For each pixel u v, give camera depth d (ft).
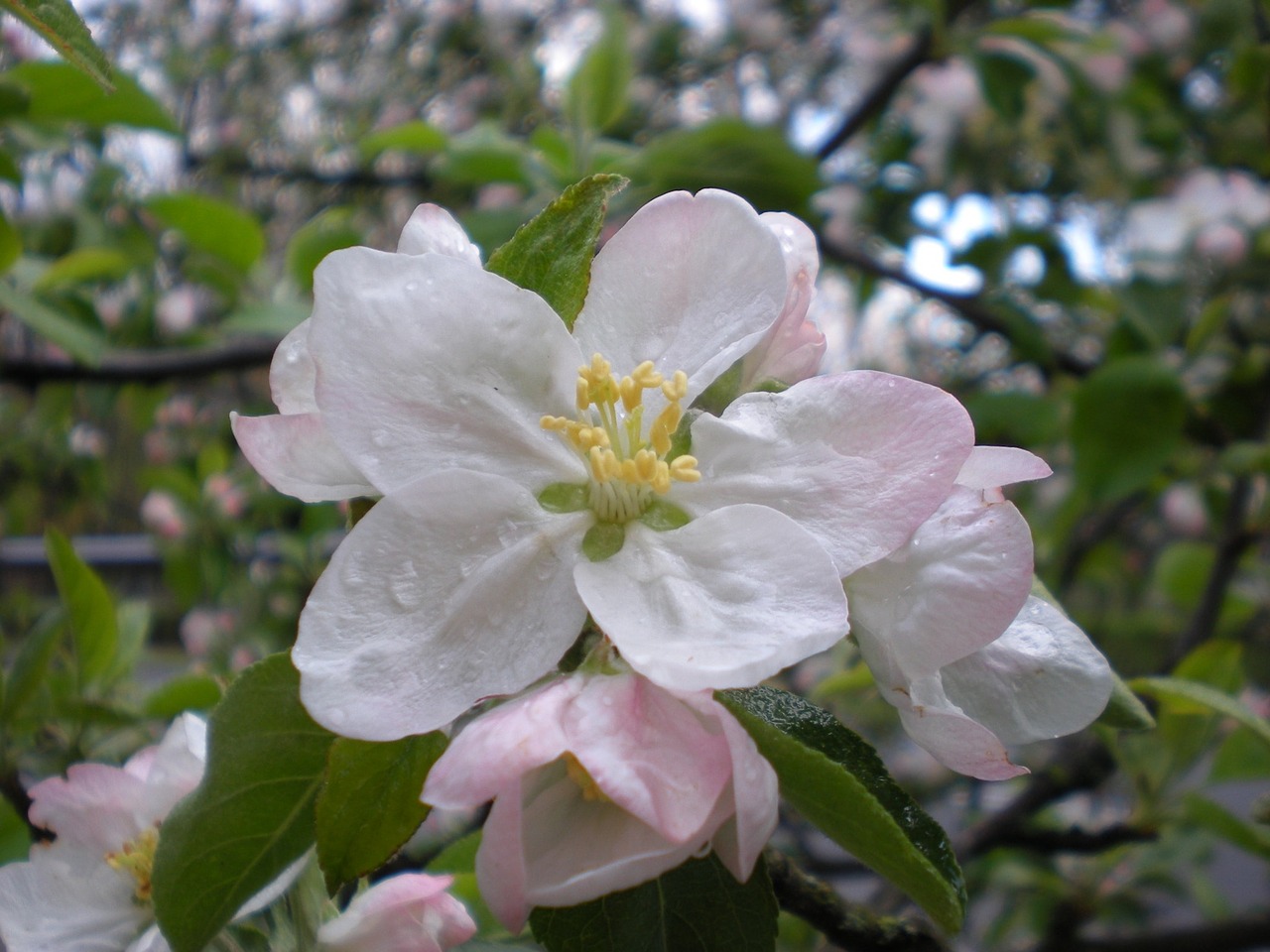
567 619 0.27
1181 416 0.79
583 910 0.29
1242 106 1.04
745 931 0.29
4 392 1.59
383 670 0.25
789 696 0.29
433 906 0.32
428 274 0.27
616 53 0.72
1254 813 0.48
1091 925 1.12
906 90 1.23
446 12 2.11
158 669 1.86
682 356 0.30
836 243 0.94
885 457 0.27
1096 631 1.36
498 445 0.28
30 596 1.50
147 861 0.37
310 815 0.29
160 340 1.10
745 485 0.28
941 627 0.28
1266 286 0.98
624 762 0.24
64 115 0.64
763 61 1.89
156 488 1.44
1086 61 1.03
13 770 0.48
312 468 0.29
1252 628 1.10
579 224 0.29
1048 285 1.02
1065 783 0.69
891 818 0.25
